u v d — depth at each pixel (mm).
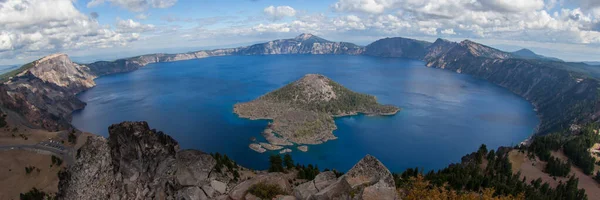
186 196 60062
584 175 150875
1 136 172625
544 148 165625
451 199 67812
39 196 126625
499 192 111938
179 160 63562
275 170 140125
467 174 120875
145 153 60812
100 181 55844
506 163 144000
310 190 51406
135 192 58156
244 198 58781
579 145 168750
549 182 138125
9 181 136500
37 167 146250
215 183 63500
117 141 59594
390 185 45688
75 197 54281
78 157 56344
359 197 41812
